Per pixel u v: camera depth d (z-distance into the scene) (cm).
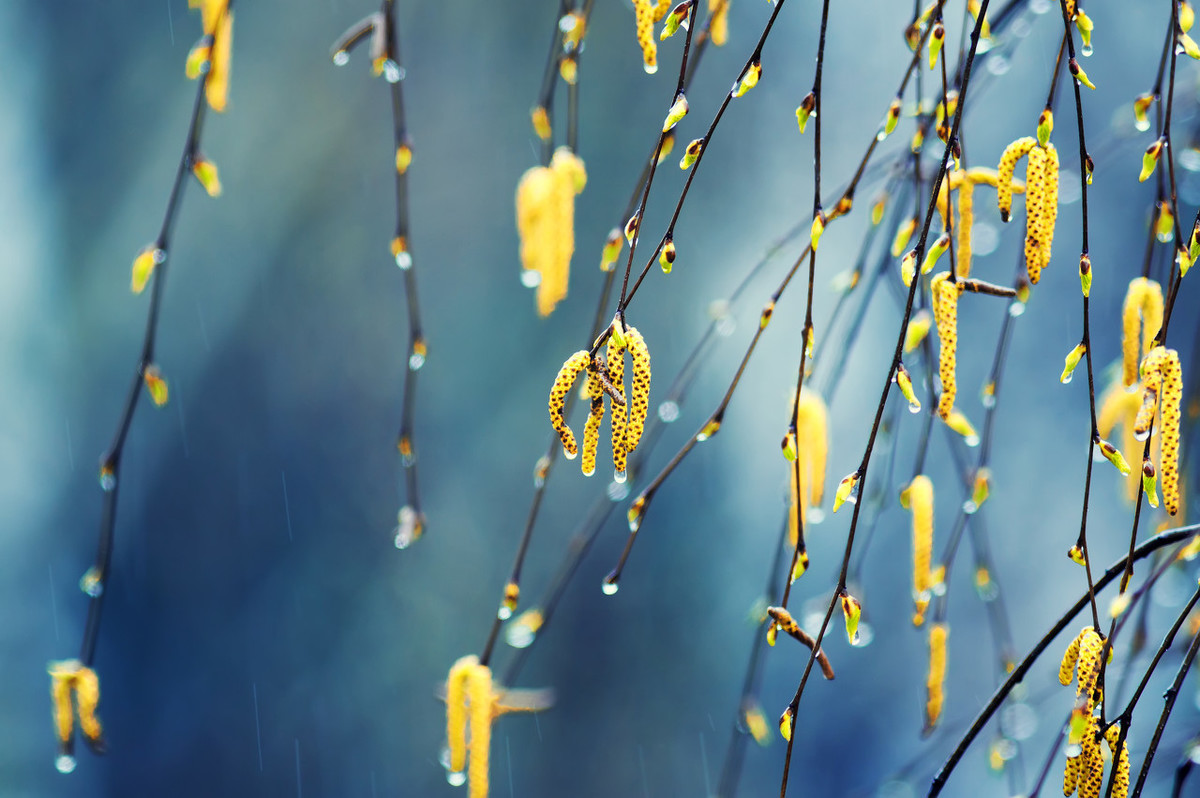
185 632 470
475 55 471
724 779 156
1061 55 133
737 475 471
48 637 465
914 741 453
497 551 469
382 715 460
